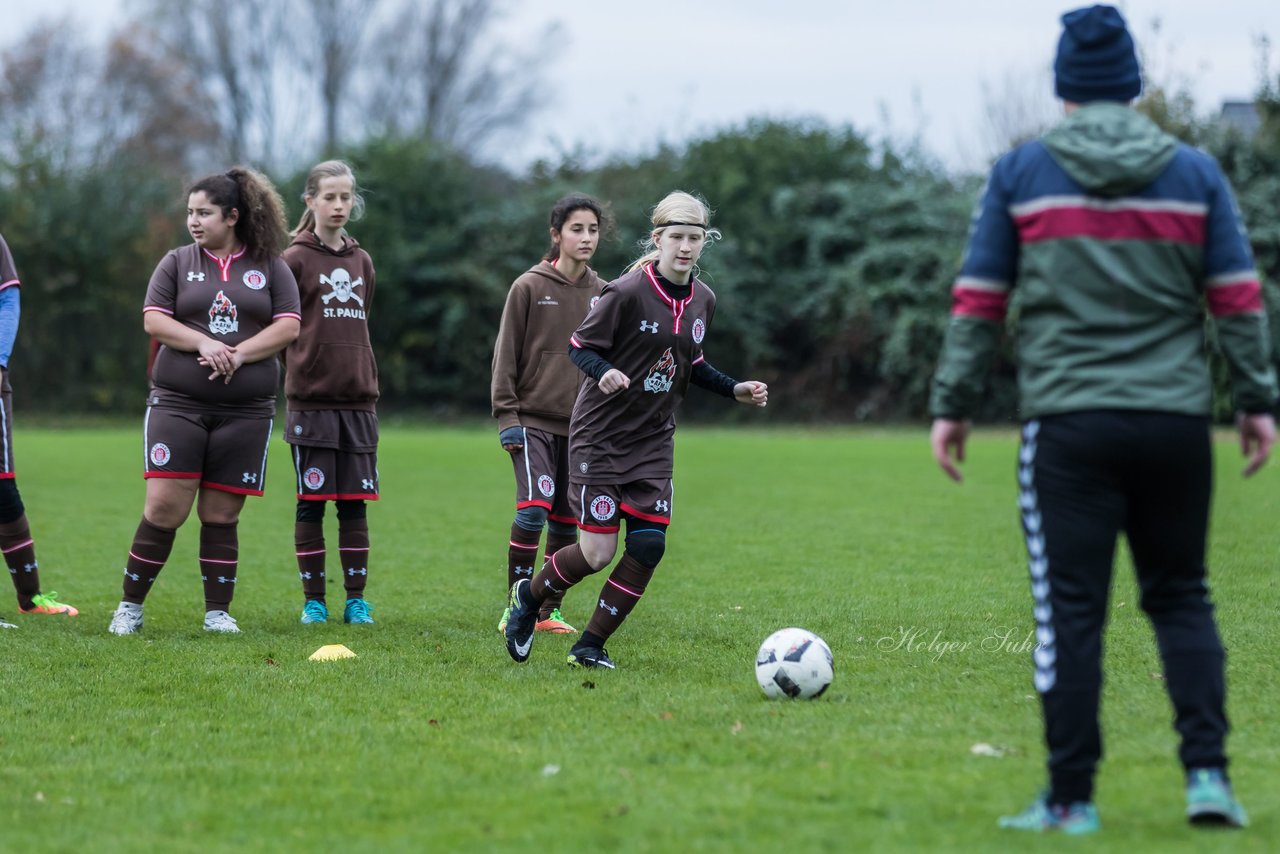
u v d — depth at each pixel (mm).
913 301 87562
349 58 140125
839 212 93062
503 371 20062
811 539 30312
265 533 32688
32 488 41938
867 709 14055
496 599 22922
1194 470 9938
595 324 16125
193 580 25188
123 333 87750
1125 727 13148
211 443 19406
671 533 31422
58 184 86938
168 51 136625
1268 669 16094
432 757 12273
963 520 33938
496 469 50562
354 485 20734
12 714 14148
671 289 16359
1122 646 17469
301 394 20516
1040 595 10156
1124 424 9766
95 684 15633
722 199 94000
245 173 19484
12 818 10523
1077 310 9961
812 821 10172
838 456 57156
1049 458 10039
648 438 16656
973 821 10133
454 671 16453
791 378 92812
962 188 95312
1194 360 9992
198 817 10508
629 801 10773
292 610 21922
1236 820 9891
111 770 11938
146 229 87625
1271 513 34125
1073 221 9984
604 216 20750
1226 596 21766
